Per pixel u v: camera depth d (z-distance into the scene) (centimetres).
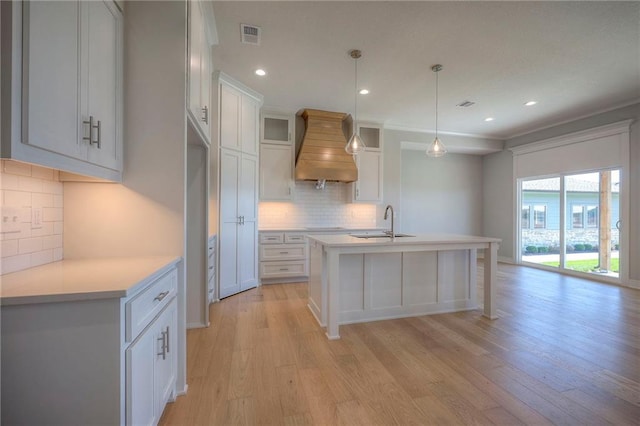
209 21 244
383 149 510
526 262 568
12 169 123
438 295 309
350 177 464
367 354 217
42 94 97
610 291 386
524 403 162
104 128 137
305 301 344
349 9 230
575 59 300
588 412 154
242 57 303
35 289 100
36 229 135
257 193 406
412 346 230
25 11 91
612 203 441
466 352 220
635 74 331
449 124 522
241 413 153
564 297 359
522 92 382
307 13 235
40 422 97
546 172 527
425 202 633
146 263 143
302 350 223
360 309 285
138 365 111
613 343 234
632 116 407
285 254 432
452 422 147
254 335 250
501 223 620
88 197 157
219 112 337
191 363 203
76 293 96
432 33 259
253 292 381
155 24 162
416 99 410
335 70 330
